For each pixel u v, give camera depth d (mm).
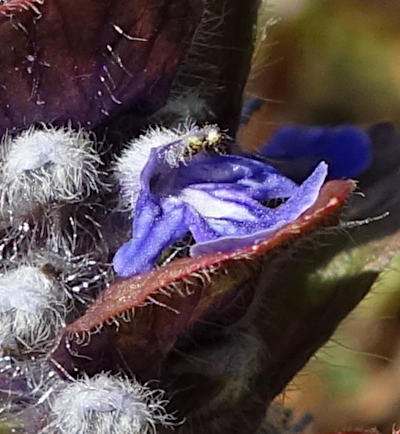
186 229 55
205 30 61
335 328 67
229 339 61
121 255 54
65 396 55
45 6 52
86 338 54
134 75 56
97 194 58
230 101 63
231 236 52
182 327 56
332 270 67
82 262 57
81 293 57
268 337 65
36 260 57
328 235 68
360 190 70
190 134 57
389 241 69
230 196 57
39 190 55
